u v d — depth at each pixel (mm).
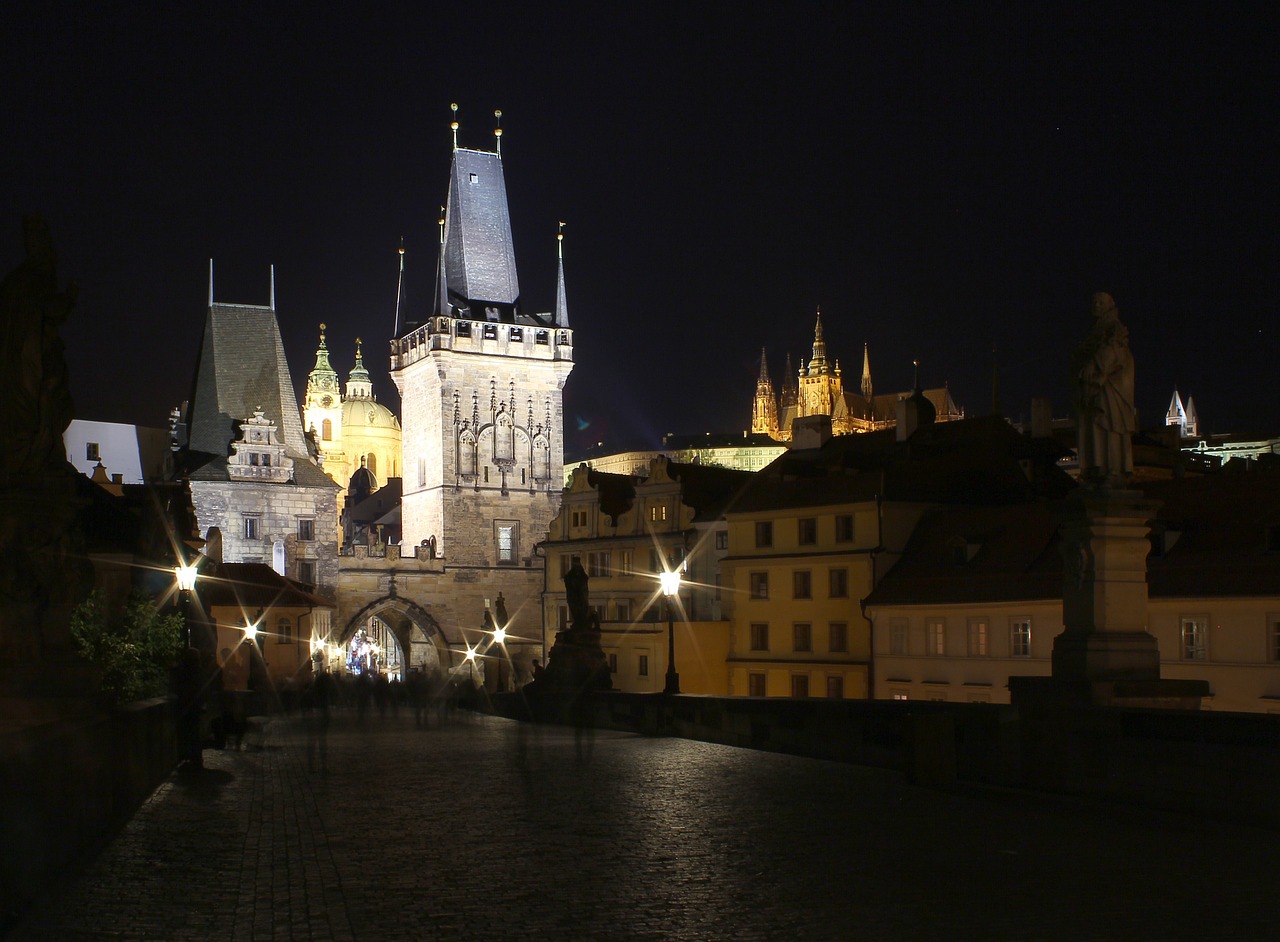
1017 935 14109
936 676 68438
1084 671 24531
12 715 19969
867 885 16672
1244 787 20719
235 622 104750
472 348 144500
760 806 23906
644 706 44938
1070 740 23891
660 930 14453
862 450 92812
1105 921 14711
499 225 151000
